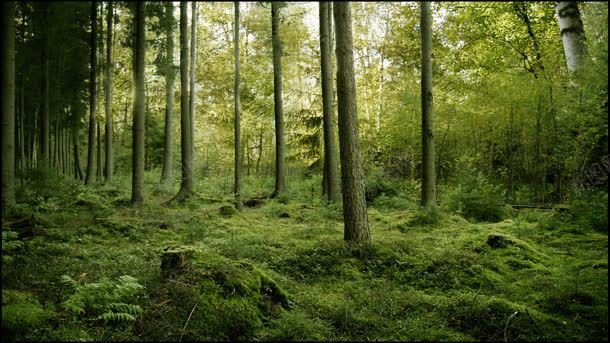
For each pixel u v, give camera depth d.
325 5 16.03
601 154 10.50
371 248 8.69
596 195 10.37
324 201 16.38
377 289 6.92
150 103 32.56
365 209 9.12
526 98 15.02
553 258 8.44
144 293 5.83
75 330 4.79
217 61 30.45
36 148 24.19
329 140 16.38
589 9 8.93
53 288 5.84
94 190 16.88
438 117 19.03
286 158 24.58
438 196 17.58
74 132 23.48
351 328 5.68
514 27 19.30
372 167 20.55
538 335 5.29
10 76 8.66
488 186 14.88
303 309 6.06
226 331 5.25
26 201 11.89
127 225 10.81
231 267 6.15
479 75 20.00
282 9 19.45
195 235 10.70
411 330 5.62
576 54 11.04
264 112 27.12
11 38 8.57
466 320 5.78
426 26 13.72
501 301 5.95
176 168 26.80
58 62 20.22
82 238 9.30
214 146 28.83
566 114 11.73
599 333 5.24
